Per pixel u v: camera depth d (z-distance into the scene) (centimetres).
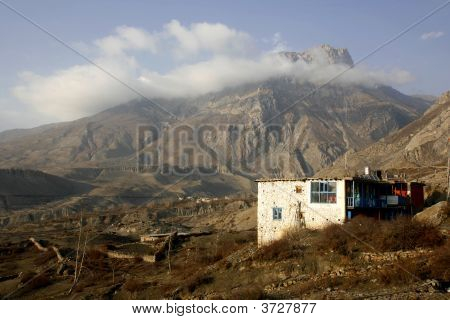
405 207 4925
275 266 3238
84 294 3834
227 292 2895
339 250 3127
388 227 3197
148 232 10262
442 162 13288
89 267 5441
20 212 18700
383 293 2256
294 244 3519
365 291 2386
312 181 4094
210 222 11938
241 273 3347
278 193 4259
